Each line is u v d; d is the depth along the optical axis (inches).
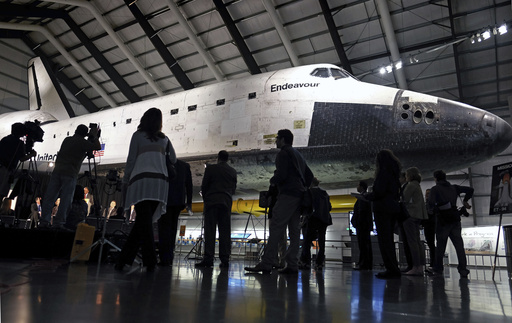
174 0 810.2
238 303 69.4
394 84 826.2
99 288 80.0
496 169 269.7
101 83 1082.7
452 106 331.0
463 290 123.6
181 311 57.0
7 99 1067.3
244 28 815.7
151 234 148.1
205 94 439.8
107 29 869.2
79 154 221.3
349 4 717.3
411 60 699.4
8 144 230.5
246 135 386.9
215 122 413.7
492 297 102.4
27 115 676.1
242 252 780.6
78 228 188.9
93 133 232.4
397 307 74.3
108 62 1000.2
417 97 343.6
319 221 282.2
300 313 61.5
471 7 679.7
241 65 890.7
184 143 426.9
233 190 224.4
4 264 139.3
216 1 765.3
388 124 337.4
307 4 741.9
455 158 326.6
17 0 842.2
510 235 233.9
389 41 713.0
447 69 771.4
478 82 787.4
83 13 908.0
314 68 394.9
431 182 823.7
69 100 1144.2
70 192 217.9
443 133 320.8
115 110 512.7
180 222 865.5
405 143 330.3
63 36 1003.9
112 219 289.1
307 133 359.9
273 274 167.9
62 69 1117.7
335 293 96.5
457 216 233.9
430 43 732.0
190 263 253.1
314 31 784.3
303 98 374.9
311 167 361.4
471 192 254.1
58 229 208.5
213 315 55.1
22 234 193.5
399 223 230.1
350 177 364.8
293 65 812.0
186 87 951.6
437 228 244.8
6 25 911.0
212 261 210.8
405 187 227.3
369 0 698.8
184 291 83.8
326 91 372.2
